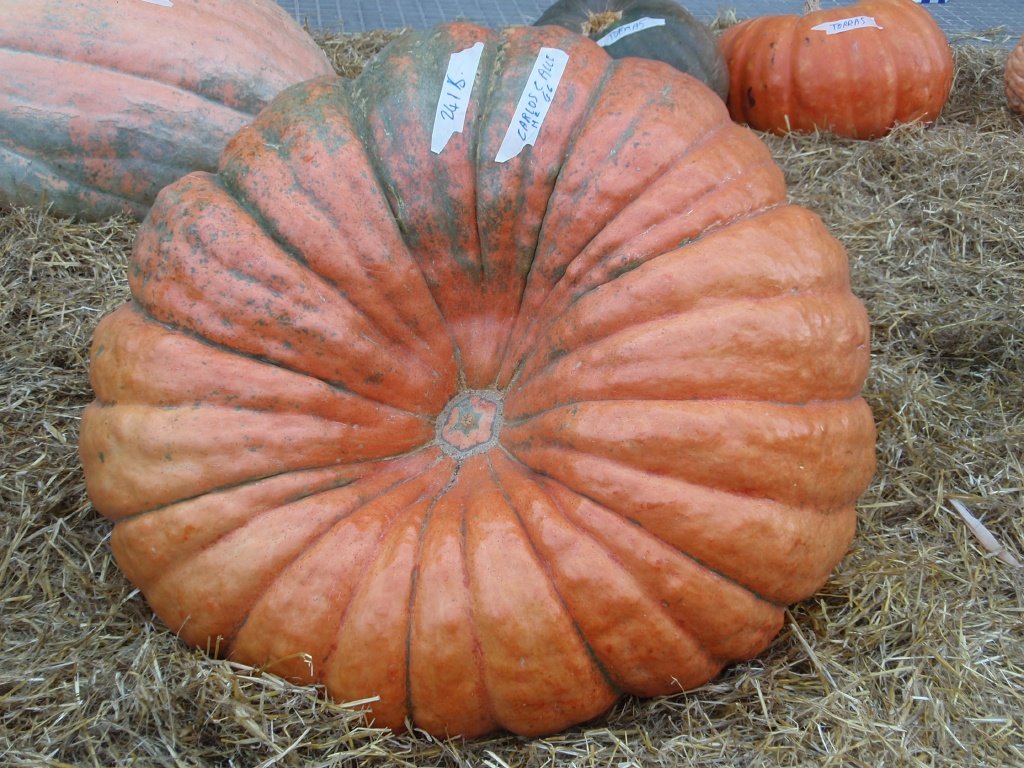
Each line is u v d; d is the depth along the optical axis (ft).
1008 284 13.52
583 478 7.07
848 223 14.70
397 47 8.46
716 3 24.27
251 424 7.36
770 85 18.01
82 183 13.34
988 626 8.75
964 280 13.57
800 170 16.51
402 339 7.92
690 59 17.25
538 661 7.03
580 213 7.67
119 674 7.68
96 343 8.12
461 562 7.11
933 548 9.56
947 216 14.98
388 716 7.36
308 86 8.45
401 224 7.80
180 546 7.36
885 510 10.07
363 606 7.11
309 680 7.36
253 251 7.51
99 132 13.03
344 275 7.61
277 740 7.22
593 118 7.89
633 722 7.78
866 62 17.40
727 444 7.00
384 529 7.35
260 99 13.75
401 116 7.89
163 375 7.45
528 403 7.73
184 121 13.26
